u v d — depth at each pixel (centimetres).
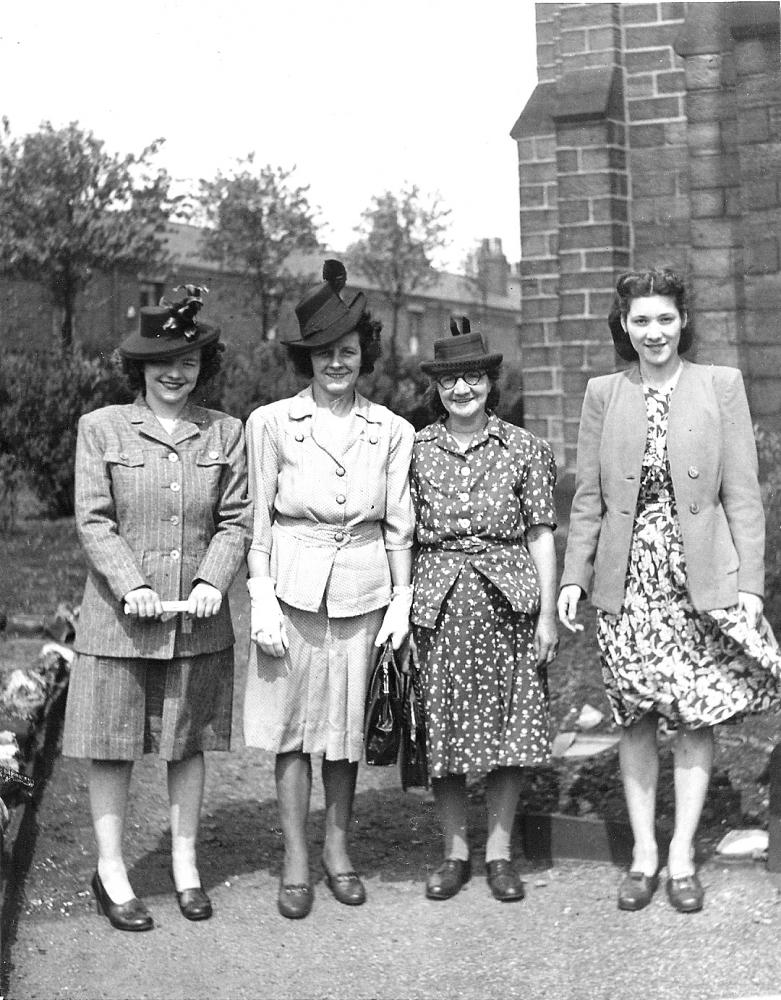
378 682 362
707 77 534
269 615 360
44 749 470
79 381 740
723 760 438
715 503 355
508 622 372
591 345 574
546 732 374
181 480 358
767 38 513
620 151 559
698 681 353
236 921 361
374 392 691
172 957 339
